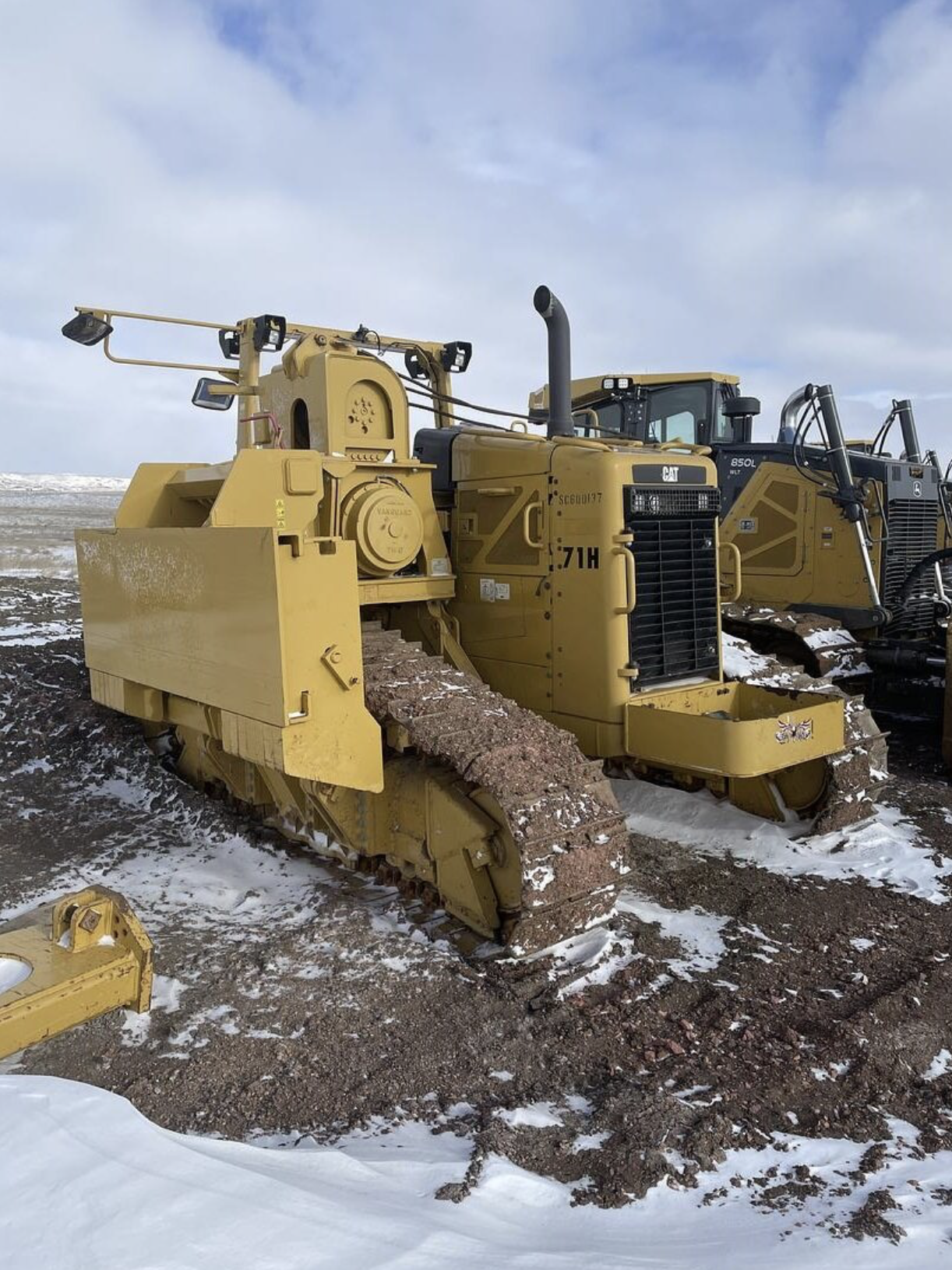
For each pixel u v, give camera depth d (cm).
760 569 909
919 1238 256
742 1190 282
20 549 2564
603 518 518
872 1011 387
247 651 438
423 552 579
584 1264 223
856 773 584
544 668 561
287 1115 322
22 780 686
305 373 557
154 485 617
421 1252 212
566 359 563
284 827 571
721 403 957
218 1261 196
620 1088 333
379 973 417
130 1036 371
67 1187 219
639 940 454
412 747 484
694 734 493
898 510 866
